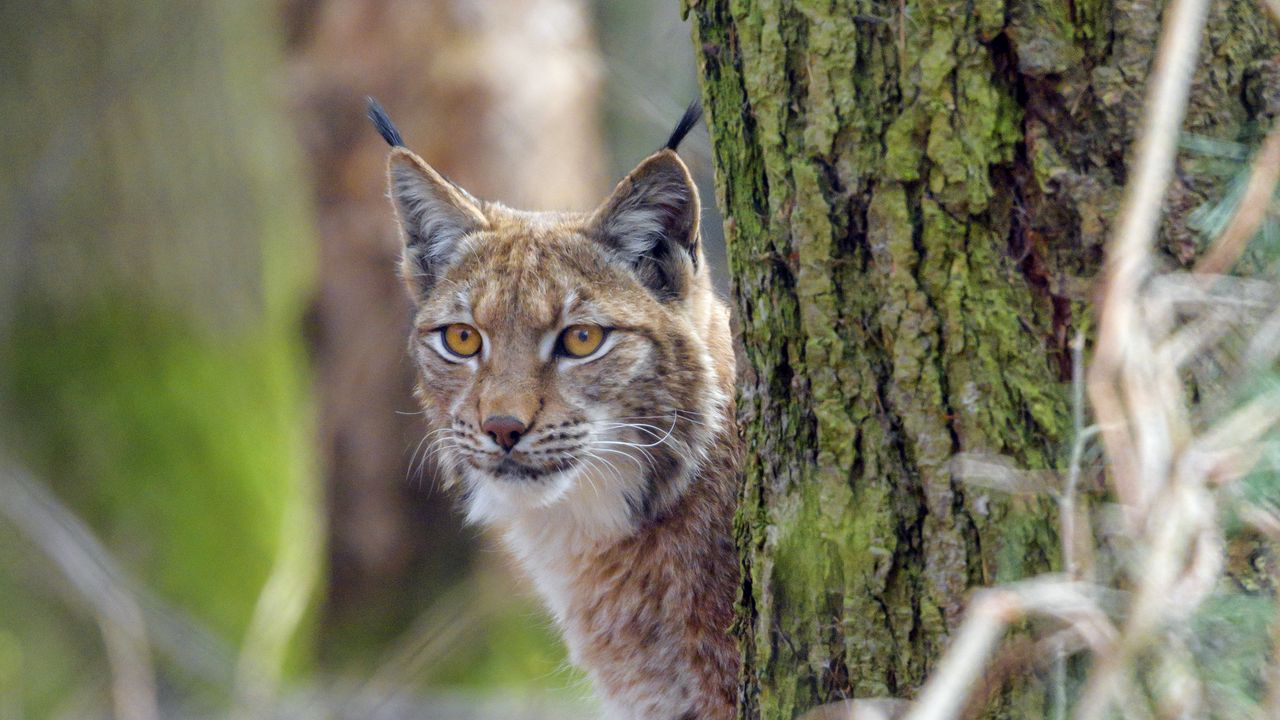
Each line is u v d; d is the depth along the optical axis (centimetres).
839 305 607
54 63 1848
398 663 1650
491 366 895
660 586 895
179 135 1909
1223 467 407
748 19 625
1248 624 483
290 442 1947
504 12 1805
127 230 1905
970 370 574
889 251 586
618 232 916
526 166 1792
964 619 578
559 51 1820
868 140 588
